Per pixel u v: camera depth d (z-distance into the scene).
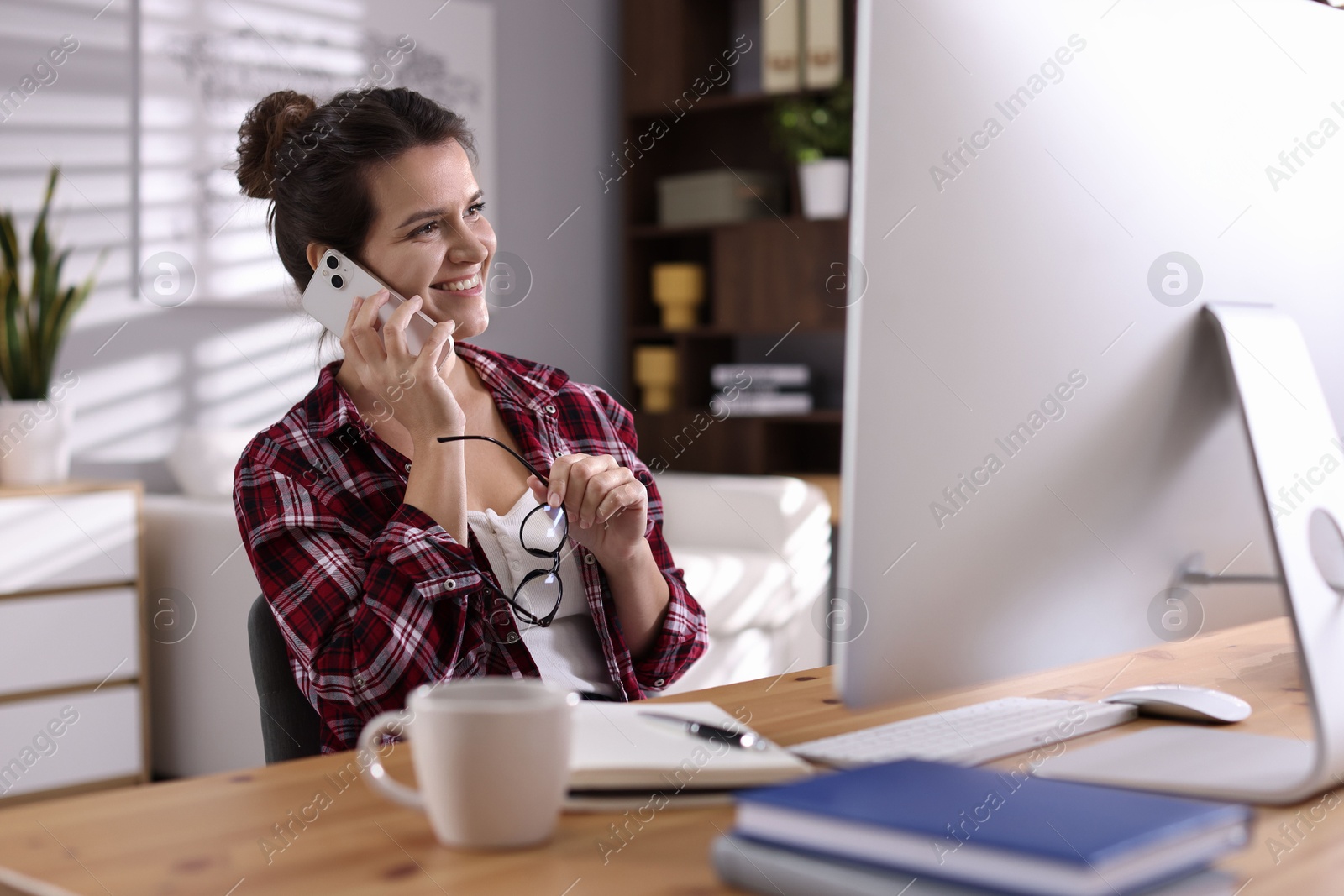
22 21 3.31
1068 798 0.59
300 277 1.45
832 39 4.10
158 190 3.54
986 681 0.71
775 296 4.31
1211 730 0.84
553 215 4.62
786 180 4.55
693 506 3.63
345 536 1.27
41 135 3.35
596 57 4.76
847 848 0.55
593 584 1.34
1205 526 0.84
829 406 4.53
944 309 0.66
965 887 0.52
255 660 1.22
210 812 0.69
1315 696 0.67
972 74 0.65
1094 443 0.74
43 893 0.57
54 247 3.33
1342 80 0.90
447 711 0.61
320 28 3.89
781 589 3.45
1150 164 0.75
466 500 1.34
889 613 0.66
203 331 3.64
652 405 4.70
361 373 1.30
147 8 3.51
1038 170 0.69
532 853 0.62
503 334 4.48
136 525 3.09
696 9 4.61
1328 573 0.76
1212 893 0.54
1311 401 0.78
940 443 0.66
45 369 3.17
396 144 1.36
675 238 4.88
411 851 0.62
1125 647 0.80
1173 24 0.76
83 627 3.00
